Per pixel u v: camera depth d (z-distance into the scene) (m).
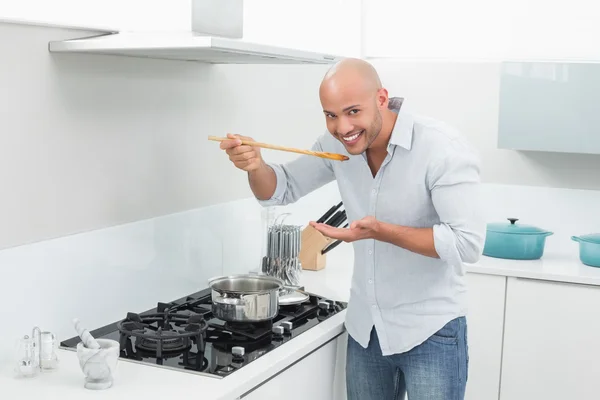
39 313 1.92
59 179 1.98
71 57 1.98
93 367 1.68
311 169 2.29
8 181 1.83
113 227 2.16
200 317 2.07
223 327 2.13
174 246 2.43
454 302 2.10
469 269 3.17
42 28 1.89
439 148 1.97
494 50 3.54
